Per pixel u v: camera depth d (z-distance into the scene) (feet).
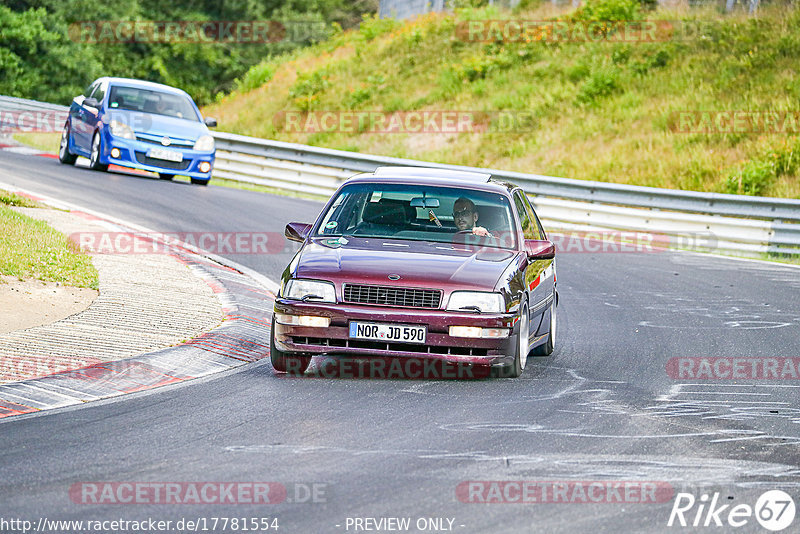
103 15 552.41
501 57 394.93
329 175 265.34
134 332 104.94
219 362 99.04
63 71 513.45
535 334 105.91
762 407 89.35
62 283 122.21
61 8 535.19
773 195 270.46
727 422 82.79
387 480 63.41
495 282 94.79
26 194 188.85
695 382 99.60
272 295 135.03
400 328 92.27
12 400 80.69
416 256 98.07
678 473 66.90
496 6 458.50
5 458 66.08
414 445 71.87
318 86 407.03
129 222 178.50
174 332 106.63
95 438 71.51
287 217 209.05
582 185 239.91
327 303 93.25
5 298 111.65
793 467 69.21
